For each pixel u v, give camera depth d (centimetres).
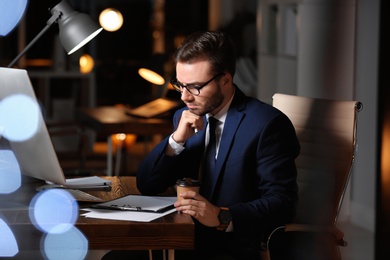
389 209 351
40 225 229
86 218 238
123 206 253
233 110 280
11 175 287
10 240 229
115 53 1088
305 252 286
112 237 230
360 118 539
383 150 347
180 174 294
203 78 268
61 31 298
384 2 337
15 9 937
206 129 288
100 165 721
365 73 531
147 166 291
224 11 970
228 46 272
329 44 520
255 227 257
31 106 258
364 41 530
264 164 271
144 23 1102
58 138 794
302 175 309
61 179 271
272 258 283
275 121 276
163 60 625
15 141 277
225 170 277
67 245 230
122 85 1068
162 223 232
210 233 279
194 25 1105
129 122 538
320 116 309
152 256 284
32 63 958
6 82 262
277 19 723
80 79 891
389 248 352
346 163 296
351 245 490
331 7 516
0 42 948
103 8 1091
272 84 752
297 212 307
